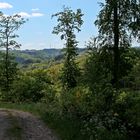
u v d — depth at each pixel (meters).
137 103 22.75
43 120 26.19
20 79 56.00
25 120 25.95
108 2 32.09
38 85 53.50
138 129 22.12
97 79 25.33
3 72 55.91
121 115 23.02
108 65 32.41
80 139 19.88
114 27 32.69
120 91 25.27
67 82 53.16
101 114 23.25
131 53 33.19
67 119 25.17
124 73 32.72
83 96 26.52
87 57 30.16
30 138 20.16
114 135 21.03
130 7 31.94
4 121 24.14
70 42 55.50
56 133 21.69
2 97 54.03
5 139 19.08
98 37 32.97
